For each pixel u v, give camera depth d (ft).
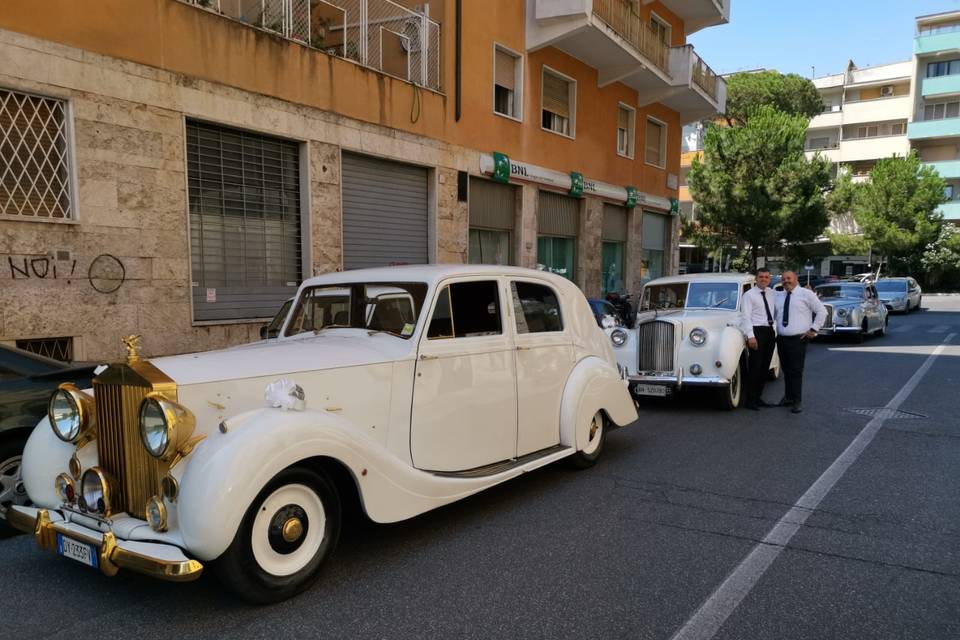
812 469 18.76
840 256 151.94
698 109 78.64
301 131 34.88
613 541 13.58
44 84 24.88
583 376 18.10
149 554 9.62
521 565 12.43
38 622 10.33
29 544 13.80
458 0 45.14
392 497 12.11
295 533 10.93
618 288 71.26
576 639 9.77
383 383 12.91
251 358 12.12
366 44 39.04
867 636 9.87
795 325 26.81
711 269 111.55
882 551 13.01
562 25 50.85
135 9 27.50
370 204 40.45
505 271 16.16
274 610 10.67
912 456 20.04
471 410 14.70
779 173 81.00
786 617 10.44
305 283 16.52
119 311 27.53
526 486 17.34
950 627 10.12
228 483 9.61
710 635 9.89
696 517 14.97
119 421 10.87
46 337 25.34
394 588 11.47
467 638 9.80
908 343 54.29
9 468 14.15
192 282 30.83
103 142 26.73
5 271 24.13
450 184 45.29
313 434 10.75
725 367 26.37
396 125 40.70
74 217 26.07
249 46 32.04
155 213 28.58
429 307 13.87
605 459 20.01
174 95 29.04
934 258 134.41
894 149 161.68
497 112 49.57
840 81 173.06
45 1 24.76
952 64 156.66
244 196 33.22
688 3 71.92
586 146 61.16
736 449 21.12
